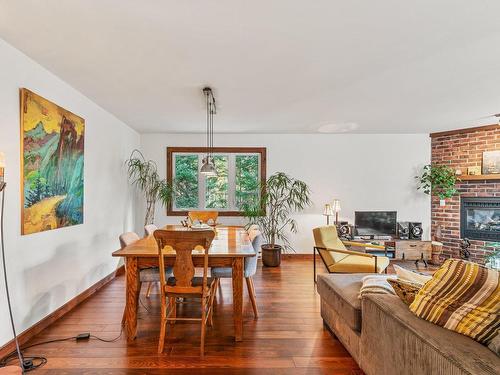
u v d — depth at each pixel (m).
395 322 1.49
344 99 3.47
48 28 1.97
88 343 2.33
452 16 1.83
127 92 3.24
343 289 2.26
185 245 2.19
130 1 1.68
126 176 4.75
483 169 4.73
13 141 2.25
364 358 1.84
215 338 2.42
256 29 1.98
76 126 3.15
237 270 2.39
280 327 2.62
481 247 4.72
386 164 5.50
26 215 2.36
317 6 1.73
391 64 2.52
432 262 4.92
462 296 1.34
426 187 5.39
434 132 5.35
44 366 2.02
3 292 2.14
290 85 3.01
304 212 5.48
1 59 2.13
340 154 5.50
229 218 5.46
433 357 1.20
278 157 5.49
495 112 4.00
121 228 4.53
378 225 5.18
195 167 5.53
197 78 2.84
